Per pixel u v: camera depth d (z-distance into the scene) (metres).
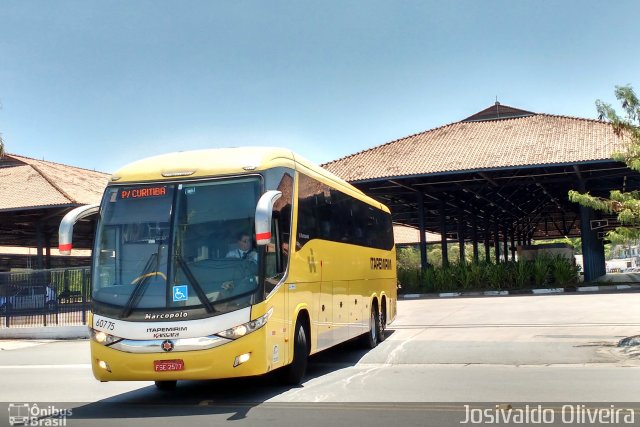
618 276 43.31
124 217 8.73
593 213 35.66
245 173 8.73
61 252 8.48
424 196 39.06
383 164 33.09
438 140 35.50
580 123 33.88
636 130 13.38
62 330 20.50
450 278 32.28
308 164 10.87
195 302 8.14
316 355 13.42
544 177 35.19
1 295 21.23
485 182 35.38
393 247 17.61
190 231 8.48
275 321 8.66
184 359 8.02
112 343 8.25
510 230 64.94
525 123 35.88
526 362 11.55
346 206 12.89
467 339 14.84
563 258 32.03
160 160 9.15
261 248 8.47
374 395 8.69
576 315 18.77
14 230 39.84
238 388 9.70
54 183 31.78
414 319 20.38
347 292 12.46
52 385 11.10
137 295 8.30
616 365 10.96
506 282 31.31
